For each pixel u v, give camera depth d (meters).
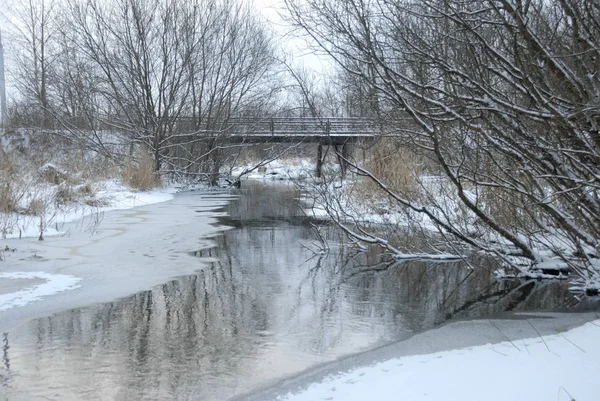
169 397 4.17
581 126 5.91
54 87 27.08
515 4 5.67
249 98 27.45
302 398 4.03
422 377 4.24
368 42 6.30
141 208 17.48
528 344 5.04
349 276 8.46
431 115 6.61
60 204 15.40
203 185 28.14
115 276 8.09
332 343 5.39
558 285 7.98
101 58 24.44
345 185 15.64
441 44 6.71
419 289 7.69
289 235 12.34
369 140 15.03
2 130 24.89
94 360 4.89
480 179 7.75
